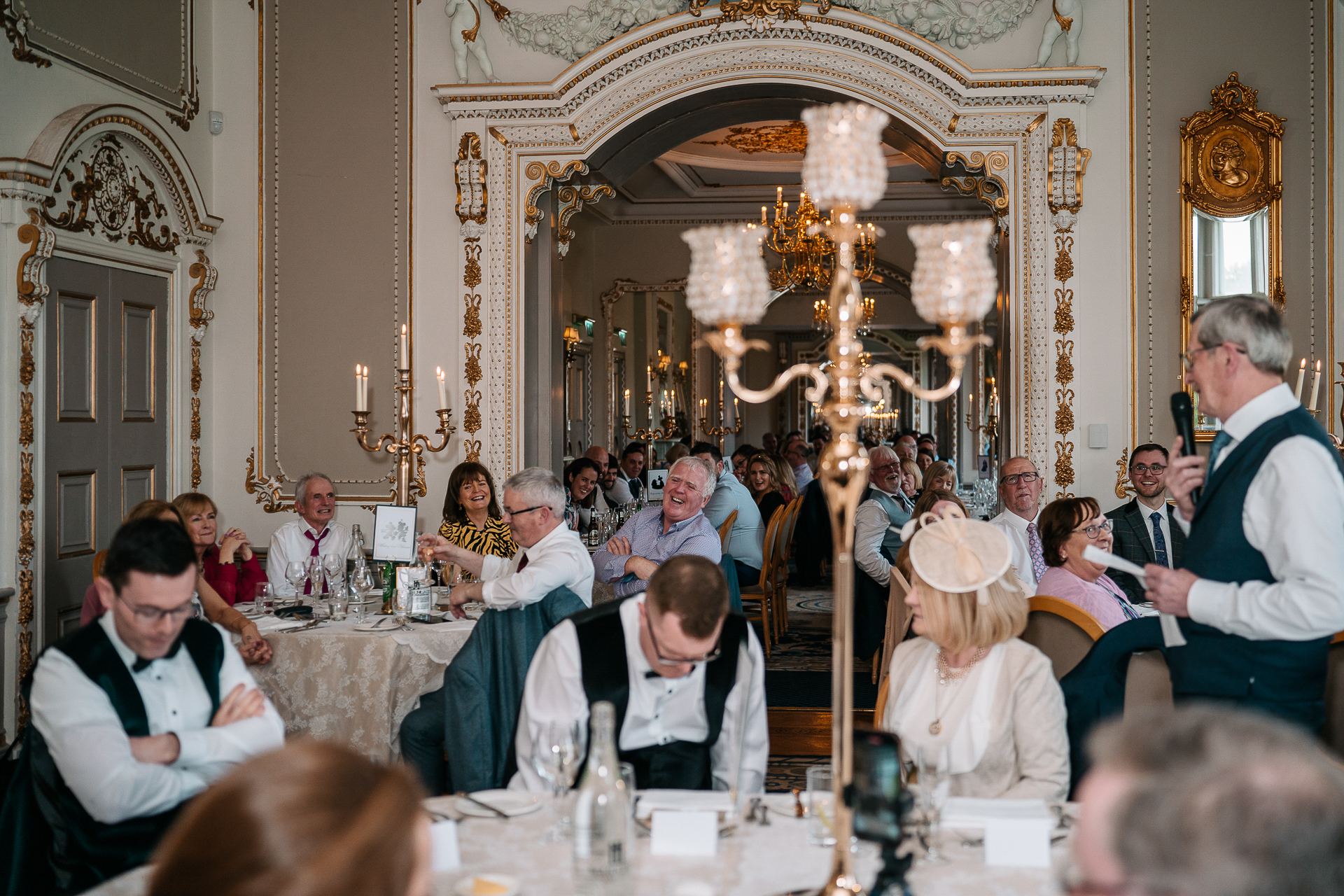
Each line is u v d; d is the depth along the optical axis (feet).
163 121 20.12
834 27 19.79
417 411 21.13
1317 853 2.31
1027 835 5.99
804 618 28.22
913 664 8.23
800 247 30.66
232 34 21.63
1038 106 19.63
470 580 16.76
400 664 12.78
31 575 16.75
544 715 8.27
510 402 20.76
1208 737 2.59
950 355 5.54
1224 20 19.53
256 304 21.61
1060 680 9.36
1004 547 7.70
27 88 16.84
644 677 8.32
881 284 44.93
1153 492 16.26
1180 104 19.65
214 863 2.75
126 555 7.34
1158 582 7.71
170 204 20.35
